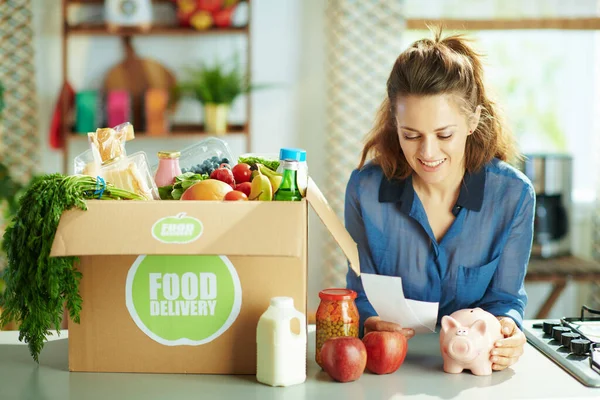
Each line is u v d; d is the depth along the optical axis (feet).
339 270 13.94
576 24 14.17
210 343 4.45
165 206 4.28
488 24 14.15
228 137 14.05
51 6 13.53
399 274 5.70
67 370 4.58
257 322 4.41
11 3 13.34
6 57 13.47
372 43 13.74
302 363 4.34
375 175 5.65
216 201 4.33
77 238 4.15
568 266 12.46
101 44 13.60
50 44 13.64
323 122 14.08
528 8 14.39
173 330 4.46
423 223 5.46
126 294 4.45
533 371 4.60
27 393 4.21
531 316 14.43
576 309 14.57
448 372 4.55
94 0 13.41
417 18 14.35
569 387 4.33
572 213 13.52
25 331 4.46
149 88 13.65
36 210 4.30
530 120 15.08
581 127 15.08
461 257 5.47
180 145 13.80
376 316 5.08
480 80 5.19
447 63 4.76
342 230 4.55
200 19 12.82
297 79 13.99
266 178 4.56
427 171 4.96
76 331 4.51
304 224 4.32
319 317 4.57
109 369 4.52
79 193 4.34
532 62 14.97
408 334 4.75
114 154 4.88
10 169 13.58
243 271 4.38
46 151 13.88
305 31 13.91
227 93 12.86
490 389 4.28
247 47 13.33
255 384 4.31
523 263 5.39
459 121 4.82
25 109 13.57
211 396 4.13
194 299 4.42
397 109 4.92
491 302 5.46
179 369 4.49
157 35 13.57
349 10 13.64
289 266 4.36
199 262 4.39
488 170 5.40
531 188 5.35
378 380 4.41
